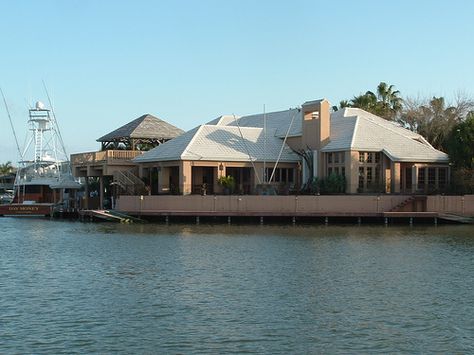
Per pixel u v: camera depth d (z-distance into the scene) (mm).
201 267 29594
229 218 53594
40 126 80812
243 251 35000
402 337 18000
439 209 52750
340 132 61562
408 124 84000
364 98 91000
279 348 17047
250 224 52812
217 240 40594
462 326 19094
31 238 44219
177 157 58719
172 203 55062
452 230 47062
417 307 21391
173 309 21156
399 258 32188
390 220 52438
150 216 56375
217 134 63844
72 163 71938
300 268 29125
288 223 53500
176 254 34031
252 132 66312
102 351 16828
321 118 60844
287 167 63469
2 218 69875
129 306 21625
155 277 27062
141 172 64438
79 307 21516
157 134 78125
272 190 58000
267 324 19312
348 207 52469
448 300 22422
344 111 68688
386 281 25922
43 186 79125
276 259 31938
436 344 17391
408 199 52688
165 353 16703
